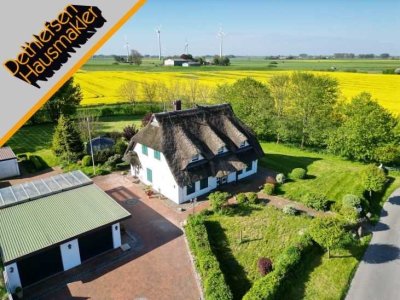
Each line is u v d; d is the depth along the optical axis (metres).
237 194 31.78
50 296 18.98
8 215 22.97
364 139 39.53
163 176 31.08
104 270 21.19
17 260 18.55
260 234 25.05
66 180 28.31
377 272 21.08
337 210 28.19
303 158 43.31
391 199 31.47
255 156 35.72
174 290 19.33
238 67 158.75
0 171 36.31
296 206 29.44
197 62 174.12
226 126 35.19
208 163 31.47
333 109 46.28
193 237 23.77
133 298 18.73
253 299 17.48
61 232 21.14
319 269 21.17
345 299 18.86
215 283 18.56
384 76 104.12
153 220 27.20
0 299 18.50
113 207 24.33
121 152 41.06
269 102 50.22
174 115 32.16
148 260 22.16
